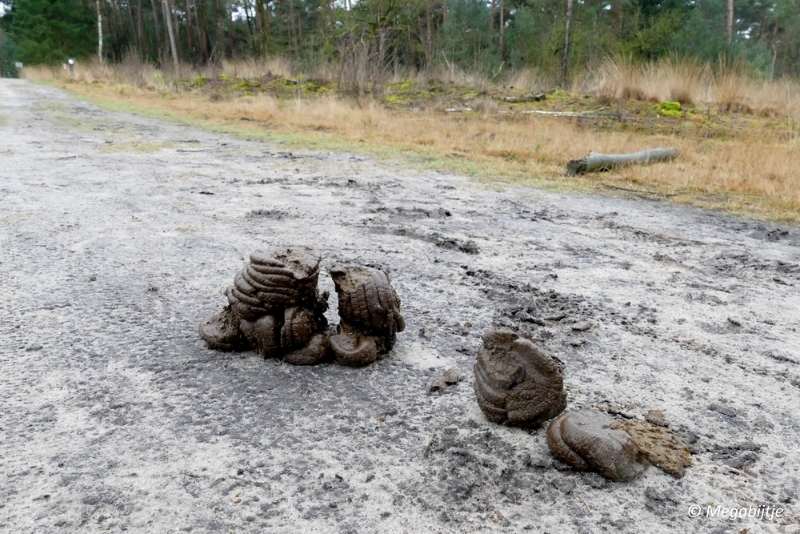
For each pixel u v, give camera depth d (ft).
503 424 9.09
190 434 8.67
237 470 7.91
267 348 10.76
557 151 38.06
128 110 61.05
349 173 30.86
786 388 10.52
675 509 7.45
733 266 17.61
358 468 8.04
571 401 9.75
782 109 52.01
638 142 41.50
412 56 109.29
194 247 17.46
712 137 45.34
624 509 7.42
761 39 122.83
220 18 145.79
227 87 79.20
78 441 8.44
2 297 13.41
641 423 9.06
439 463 8.18
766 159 34.24
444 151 38.42
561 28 85.97
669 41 78.07
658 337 12.44
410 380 10.39
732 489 7.84
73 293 13.79
